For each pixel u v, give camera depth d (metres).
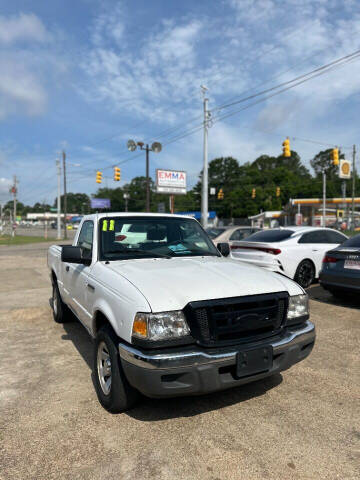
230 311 2.85
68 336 5.32
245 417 3.10
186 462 2.53
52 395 3.52
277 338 3.05
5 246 28.58
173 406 3.29
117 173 30.44
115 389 3.01
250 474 2.41
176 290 2.92
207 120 22.59
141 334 2.70
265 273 3.53
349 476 2.39
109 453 2.63
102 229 4.05
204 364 2.69
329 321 5.93
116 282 3.19
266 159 123.19
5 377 3.93
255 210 82.38
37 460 2.57
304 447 2.69
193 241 4.41
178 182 34.28
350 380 3.82
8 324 5.97
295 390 3.60
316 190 91.25
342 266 6.74
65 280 5.03
